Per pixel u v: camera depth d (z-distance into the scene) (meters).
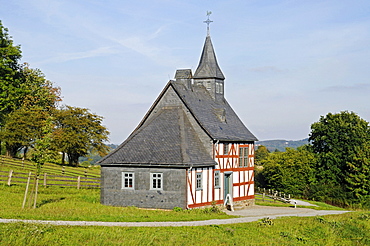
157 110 45.50
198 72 51.44
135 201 38.94
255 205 52.66
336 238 31.81
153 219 31.41
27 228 24.34
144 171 38.94
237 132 49.62
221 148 44.50
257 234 29.52
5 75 63.06
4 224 25.28
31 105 68.75
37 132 61.81
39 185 43.91
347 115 81.12
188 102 44.47
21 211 30.73
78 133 69.69
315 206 56.44
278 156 79.62
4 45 63.84
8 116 63.19
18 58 65.56
